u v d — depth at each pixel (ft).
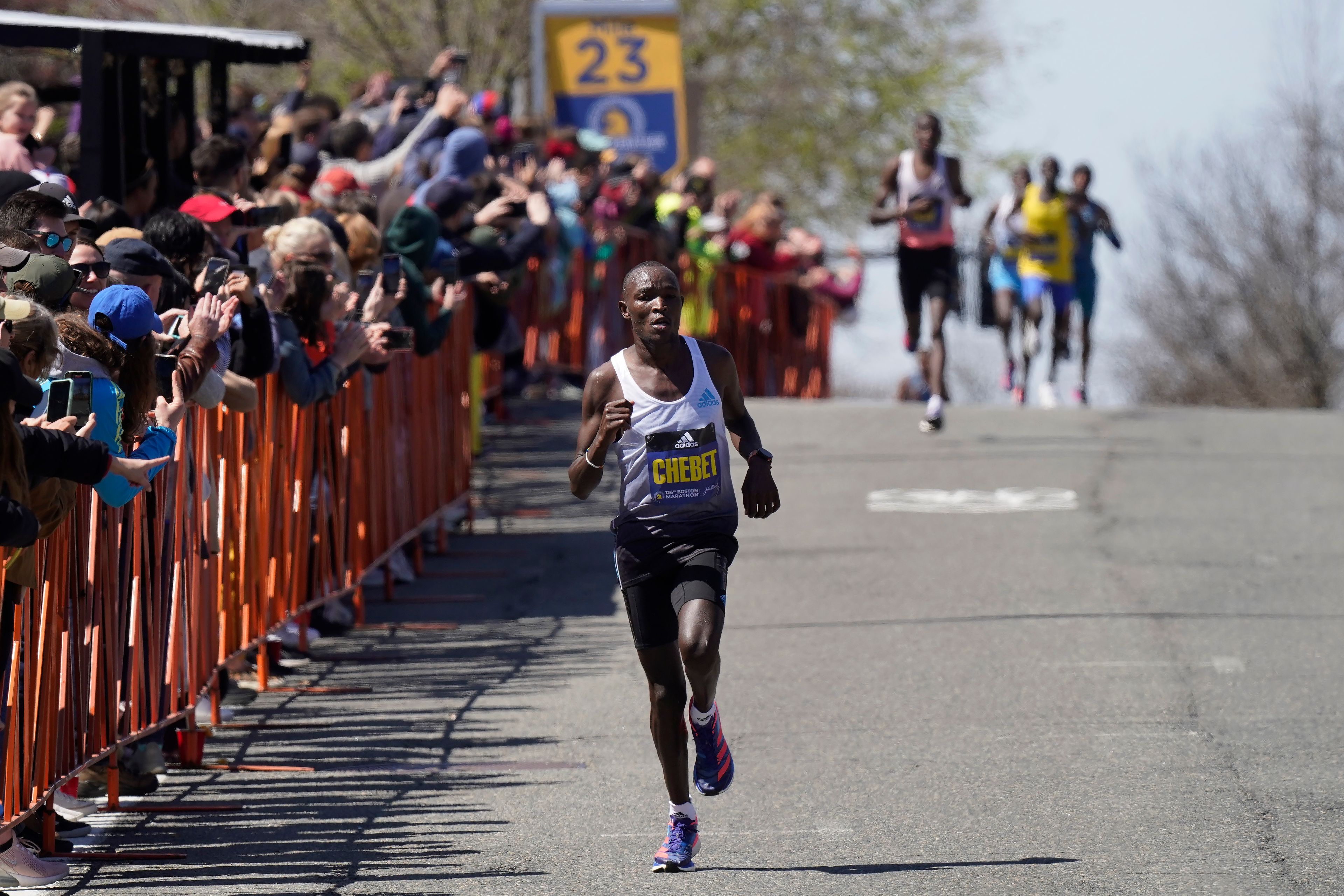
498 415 182.19
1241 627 100.53
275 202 99.76
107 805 70.74
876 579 115.24
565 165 178.70
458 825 69.10
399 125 141.49
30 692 60.59
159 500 71.77
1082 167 205.67
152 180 93.04
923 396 241.14
